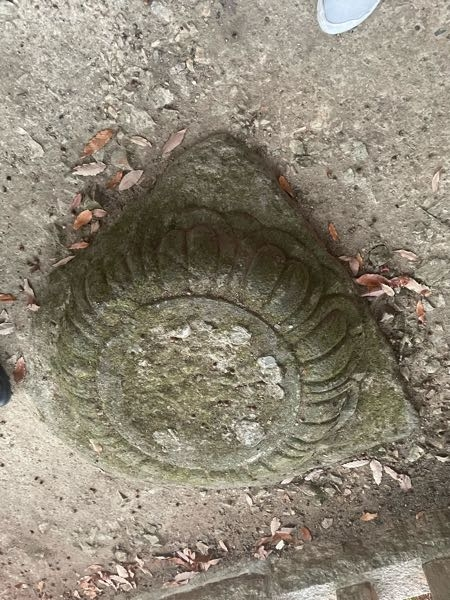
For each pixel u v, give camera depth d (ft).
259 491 4.44
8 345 3.85
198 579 4.59
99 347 3.15
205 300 2.94
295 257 3.11
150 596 4.70
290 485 4.37
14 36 3.03
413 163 3.25
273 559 4.41
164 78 3.13
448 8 2.81
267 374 3.13
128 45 3.06
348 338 3.24
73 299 3.21
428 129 3.14
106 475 4.52
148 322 3.02
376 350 3.51
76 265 3.38
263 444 3.42
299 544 4.43
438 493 4.13
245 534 4.58
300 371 3.14
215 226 3.04
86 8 2.96
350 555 4.10
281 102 3.15
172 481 3.72
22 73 3.12
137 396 3.31
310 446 3.44
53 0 2.93
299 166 3.29
